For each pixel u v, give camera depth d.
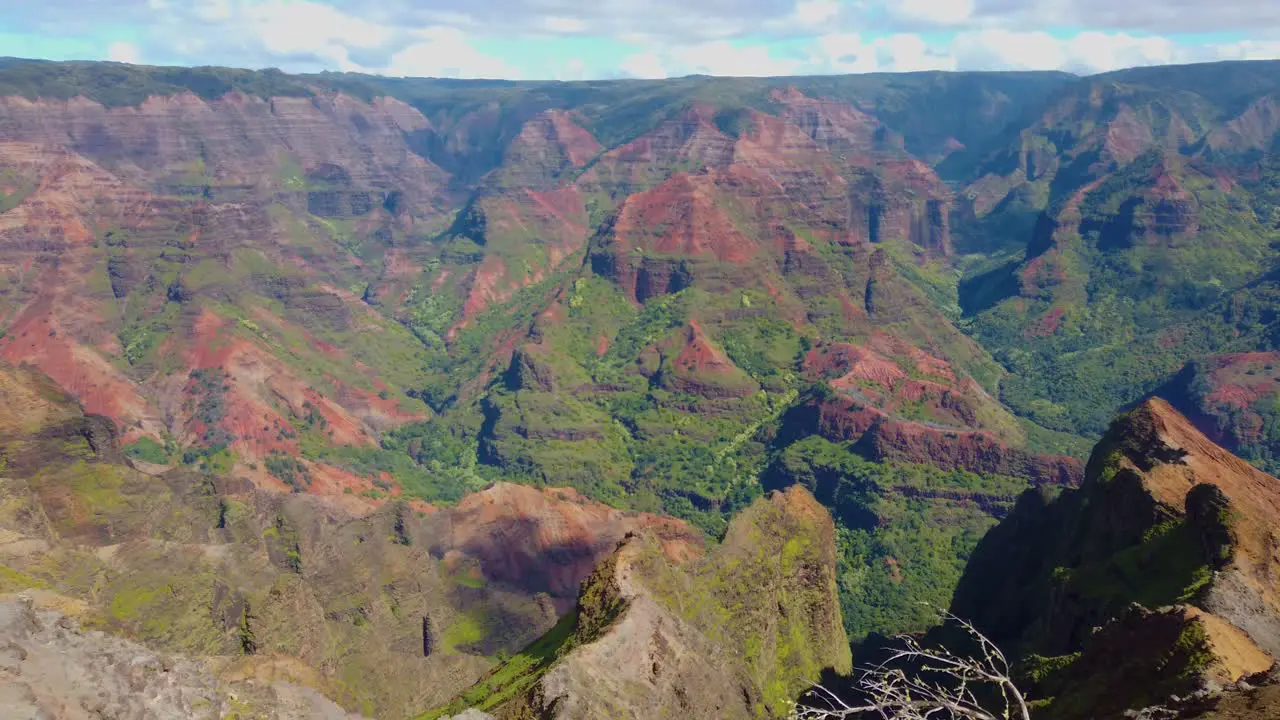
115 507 115.44
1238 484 97.31
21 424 115.94
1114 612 84.25
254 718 61.84
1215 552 80.62
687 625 84.94
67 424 118.62
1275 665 45.62
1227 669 54.94
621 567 89.62
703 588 101.12
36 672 46.50
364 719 94.44
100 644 55.16
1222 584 76.12
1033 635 100.38
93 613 96.25
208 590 108.31
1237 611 73.88
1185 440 103.06
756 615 104.69
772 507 118.94
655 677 75.81
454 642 130.38
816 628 114.81
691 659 79.81
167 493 123.19
